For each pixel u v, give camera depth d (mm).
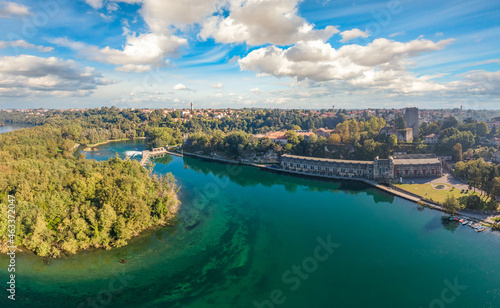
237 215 113750
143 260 81312
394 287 69562
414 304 63875
